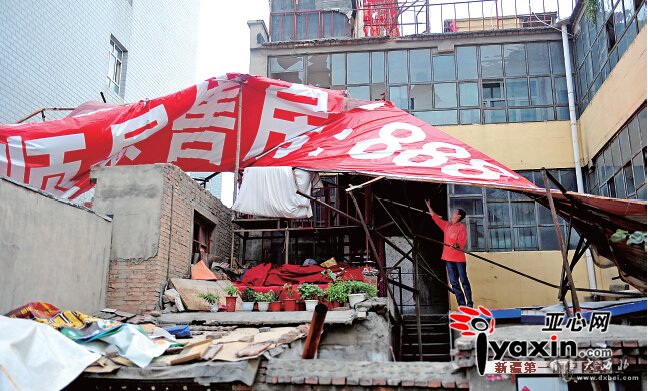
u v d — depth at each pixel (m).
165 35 18.12
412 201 13.01
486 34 14.72
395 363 5.59
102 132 10.24
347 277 10.09
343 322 7.96
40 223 7.57
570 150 13.80
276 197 10.35
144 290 8.89
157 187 9.35
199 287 9.44
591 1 12.89
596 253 8.73
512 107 14.32
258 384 5.76
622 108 11.35
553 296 12.77
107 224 9.12
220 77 10.48
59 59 12.48
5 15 10.80
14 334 5.41
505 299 12.84
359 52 15.05
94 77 13.83
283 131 11.20
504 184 8.79
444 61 14.80
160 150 11.26
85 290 8.40
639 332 5.30
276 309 8.92
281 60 15.21
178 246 9.85
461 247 9.62
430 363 5.54
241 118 10.91
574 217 8.31
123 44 15.36
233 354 5.97
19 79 11.21
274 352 6.13
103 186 9.47
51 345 5.59
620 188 11.67
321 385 5.60
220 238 12.32
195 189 10.87
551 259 12.98
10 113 10.98
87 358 5.75
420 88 14.68
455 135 14.23
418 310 9.58
